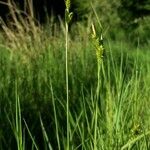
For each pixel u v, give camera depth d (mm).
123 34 13047
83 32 5410
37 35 4918
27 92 3359
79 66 4383
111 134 2135
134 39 12312
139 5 14289
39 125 2867
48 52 4574
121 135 2127
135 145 2119
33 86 3523
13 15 5242
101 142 2090
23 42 4828
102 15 13773
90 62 4484
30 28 5254
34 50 4547
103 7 13852
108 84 2354
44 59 4246
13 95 3191
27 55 4387
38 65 4117
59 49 4746
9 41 5512
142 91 2787
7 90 3291
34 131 2801
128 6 14203
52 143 2625
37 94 3287
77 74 4066
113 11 13938
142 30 12922
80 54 4680
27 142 2676
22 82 3492
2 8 8414
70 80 3766
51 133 2742
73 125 2396
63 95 3363
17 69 3959
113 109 2301
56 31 5418
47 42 4859
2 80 3473
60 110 3078
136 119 2348
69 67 4156
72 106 3053
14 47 4801
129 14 14070
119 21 13594
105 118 2492
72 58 4520
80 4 12828
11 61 4199
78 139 2461
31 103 3164
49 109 3100
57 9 10375
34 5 9086
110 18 13789
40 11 9188
